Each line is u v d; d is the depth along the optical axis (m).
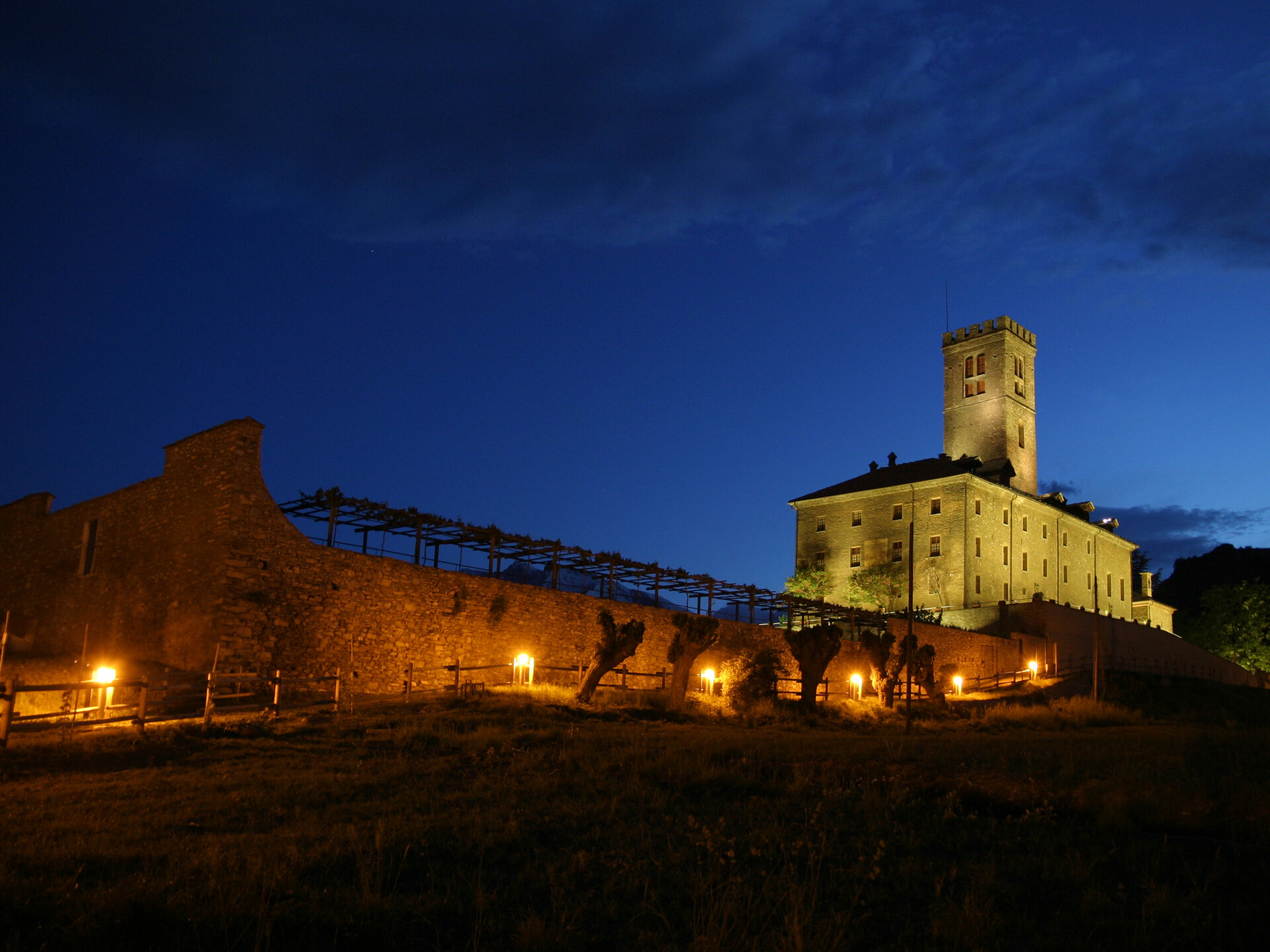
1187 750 16.61
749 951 6.34
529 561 32.28
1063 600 68.06
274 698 19.95
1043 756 15.50
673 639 33.69
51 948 5.92
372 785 11.94
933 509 60.28
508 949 6.35
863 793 11.88
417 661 25.72
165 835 8.95
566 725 19.64
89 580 27.19
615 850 8.85
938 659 46.69
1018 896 7.86
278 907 6.62
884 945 6.70
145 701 15.81
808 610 44.81
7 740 13.76
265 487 23.14
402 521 27.20
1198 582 96.56
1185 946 6.67
